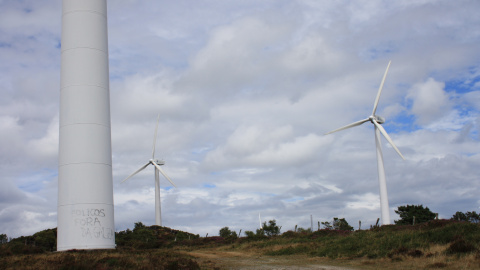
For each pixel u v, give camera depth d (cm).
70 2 3344
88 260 2323
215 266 2838
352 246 3450
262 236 5622
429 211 6444
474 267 2194
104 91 3266
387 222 5612
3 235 5650
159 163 8112
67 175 3048
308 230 6194
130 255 2733
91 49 3262
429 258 2575
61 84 3241
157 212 8056
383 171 5791
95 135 3131
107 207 3097
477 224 3234
